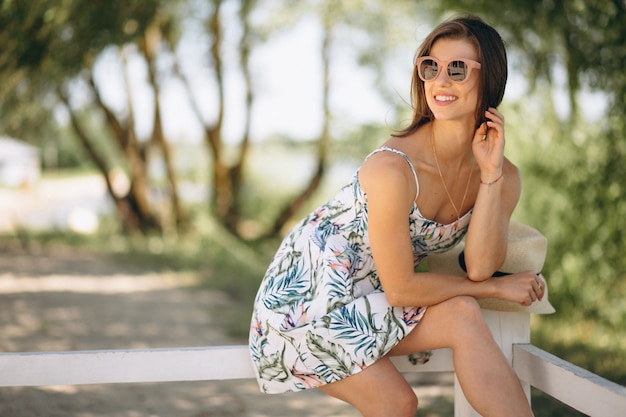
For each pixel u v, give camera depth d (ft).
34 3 22.98
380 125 48.37
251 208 58.54
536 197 21.86
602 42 20.61
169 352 7.19
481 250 7.00
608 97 20.71
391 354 7.23
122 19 27.55
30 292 28.63
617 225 20.97
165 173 52.01
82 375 7.05
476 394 6.51
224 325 22.95
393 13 46.55
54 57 26.00
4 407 13.05
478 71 6.89
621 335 19.70
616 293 21.13
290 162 59.88
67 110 48.39
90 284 31.89
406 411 6.82
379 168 6.83
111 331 21.39
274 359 7.13
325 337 6.86
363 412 6.99
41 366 7.01
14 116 44.04
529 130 22.30
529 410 6.43
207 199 59.00
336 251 7.23
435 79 6.84
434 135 7.19
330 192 56.90
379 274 7.01
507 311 7.66
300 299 7.16
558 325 20.42
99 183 135.13
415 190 6.97
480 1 22.48
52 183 136.77
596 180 21.07
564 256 21.31
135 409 13.52
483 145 7.04
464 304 6.86
